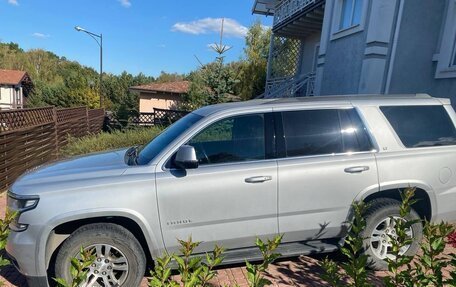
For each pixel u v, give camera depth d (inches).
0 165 256.2
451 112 157.8
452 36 305.7
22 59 3201.3
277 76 799.7
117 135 396.5
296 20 590.9
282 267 152.9
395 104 152.9
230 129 139.0
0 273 149.4
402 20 315.6
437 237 83.8
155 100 1222.9
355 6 382.3
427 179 146.6
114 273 128.7
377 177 142.4
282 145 139.8
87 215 120.6
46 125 365.4
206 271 76.4
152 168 129.5
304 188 136.9
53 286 127.2
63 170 136.0
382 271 146.1
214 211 130.6
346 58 385.1
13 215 80.1
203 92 630.5
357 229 93.5
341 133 145.3
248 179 132.0
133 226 132.9
